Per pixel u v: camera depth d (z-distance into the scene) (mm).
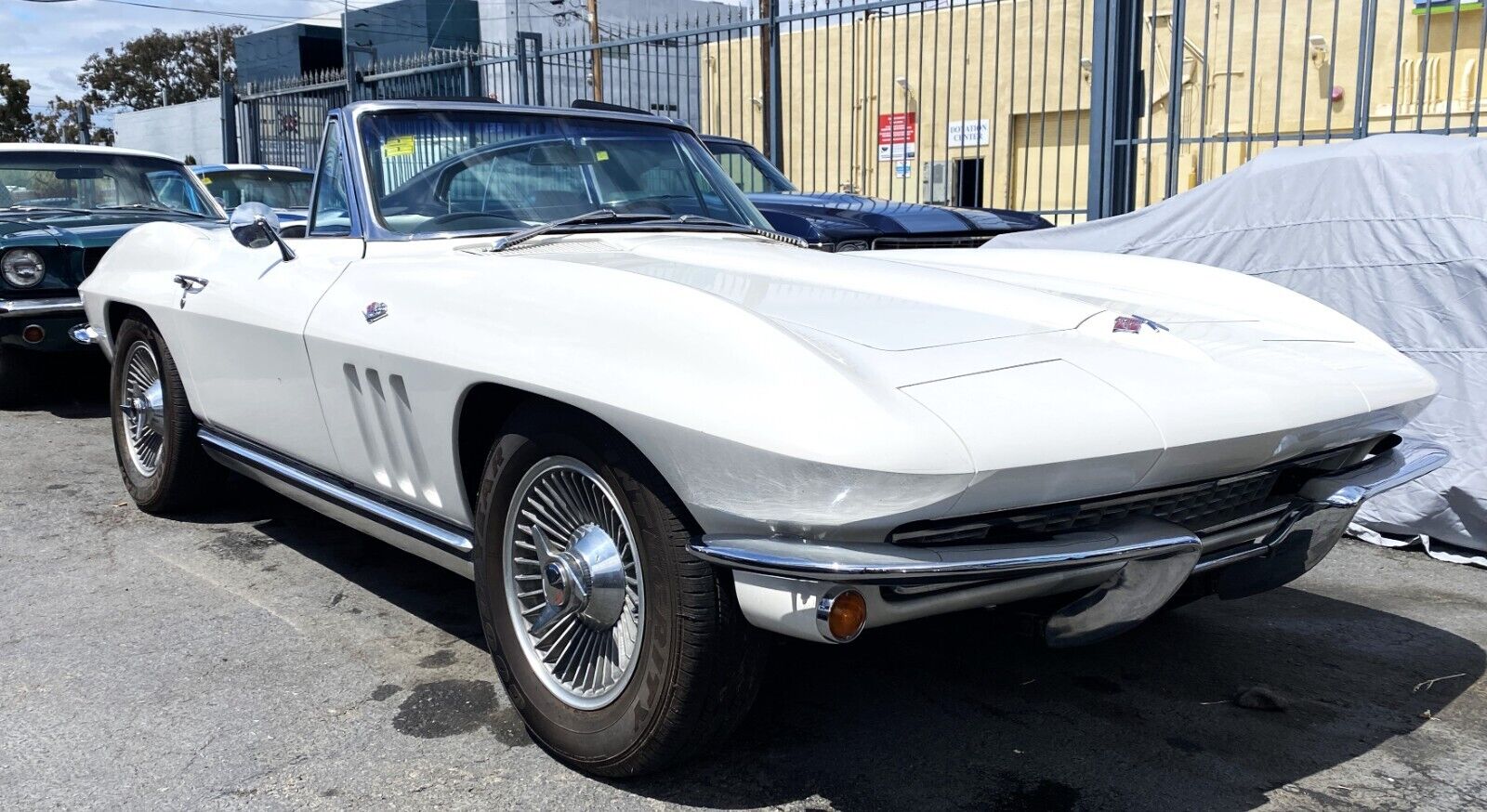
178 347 3967
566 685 2584
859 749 2680
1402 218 4363
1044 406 2074
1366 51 7070
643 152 3906
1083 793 2496
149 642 3297
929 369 2160
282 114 15914
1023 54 13844
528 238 3203
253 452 3750
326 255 3340
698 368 2129
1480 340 4145
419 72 13305
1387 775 2596
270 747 2674
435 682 3031
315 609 3566
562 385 2295
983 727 2801
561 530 2572
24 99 44938
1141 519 2271
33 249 6375
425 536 2930
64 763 2596
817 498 1967
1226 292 3195
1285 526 2574
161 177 7781
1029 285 3152
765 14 10773
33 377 6875
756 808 2414
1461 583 3930
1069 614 2238
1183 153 13055
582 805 2418
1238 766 2629
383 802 2434
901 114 14812
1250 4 12633
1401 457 2879
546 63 13289
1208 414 2201
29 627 3412
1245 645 3354
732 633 2248
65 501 4820
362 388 2951
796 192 9047
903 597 2113
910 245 7719
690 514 2244
